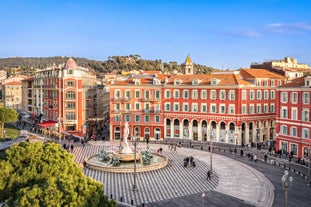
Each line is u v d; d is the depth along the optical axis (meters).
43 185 28.95
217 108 98.31
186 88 102.44
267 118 102.69
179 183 55.94
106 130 132.75
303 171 64.62
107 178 58.66
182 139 103.81
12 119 89.88
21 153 35.56
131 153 69.50
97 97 131.12
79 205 26.30
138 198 48.06
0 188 33.31
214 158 77.12
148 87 105.62
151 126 105.81
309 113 73.88
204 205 45.41
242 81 97.94
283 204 45.84
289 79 109.94
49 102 116.62
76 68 109.12
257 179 58.66
